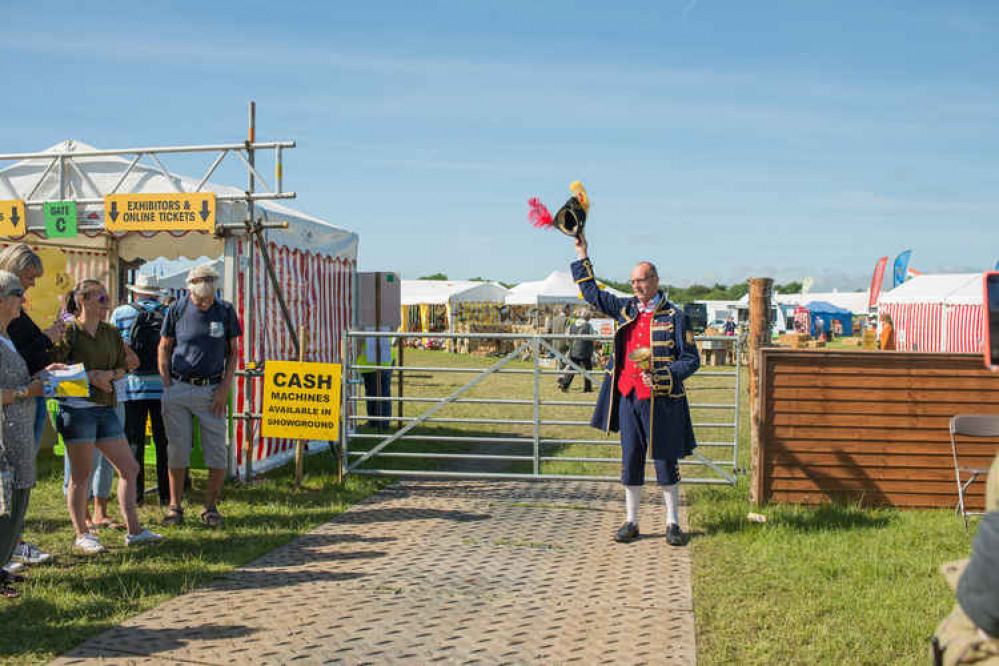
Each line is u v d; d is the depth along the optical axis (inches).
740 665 146.9
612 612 173.8
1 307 164.9
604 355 1018.7
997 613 70.4
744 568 204.4
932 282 1173.1
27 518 248.2
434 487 307.4
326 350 395.5
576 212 239.6
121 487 219.5
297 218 361.4
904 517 252.8
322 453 383.2
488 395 649.0
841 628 162.2
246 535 233.1
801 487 270.2
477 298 1331.2
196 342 240.2
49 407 352.5
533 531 243.6
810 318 2003.0
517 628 164.7
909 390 267.0
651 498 291.0
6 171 330.0
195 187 315.6
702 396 696.4
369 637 159.5
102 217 312.5
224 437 245.9
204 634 159.8
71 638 155.8
